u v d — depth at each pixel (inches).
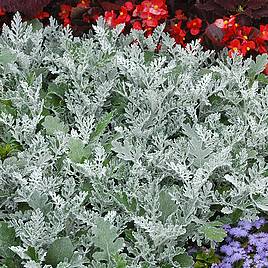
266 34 165.9
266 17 177.8
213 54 172.2
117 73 160.6
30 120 139.5
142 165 139.2
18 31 169.3
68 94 152.9
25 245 118.7
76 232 128.0
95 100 151.6
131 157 132.6
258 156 143.3
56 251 117.8
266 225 135.2
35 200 125.3
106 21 171.3
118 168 135.2
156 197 123.6
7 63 156.6
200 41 171.3
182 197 131.6
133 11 173.0
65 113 156.3
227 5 170.1
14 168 130.0
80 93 151.7
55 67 161.0
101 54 162.2
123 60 154.1
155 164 136.4
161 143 138.1
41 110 143.3
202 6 171.2
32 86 155.7
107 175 132.3
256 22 179.0
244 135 145.4
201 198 131.1
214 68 158.4
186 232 129.0
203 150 132.8
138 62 158.7
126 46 170.2
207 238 126.4
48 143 136.3
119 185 131.0
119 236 131.0
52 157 134.8
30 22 179.0
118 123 152.3
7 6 168.4
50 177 127.3
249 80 162.9
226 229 130.6
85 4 181.5
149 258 121.5
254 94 149.4
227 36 167.2
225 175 131.4
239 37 167.3
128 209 126.3
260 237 127.9
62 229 123.0
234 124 147.0
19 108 148.5
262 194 132.2
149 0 168.7
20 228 120.1
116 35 166.7
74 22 182.1
